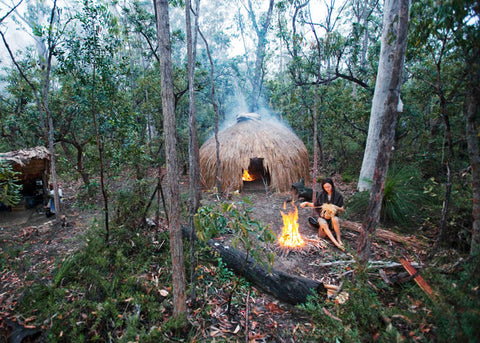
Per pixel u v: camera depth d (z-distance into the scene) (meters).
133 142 4.02
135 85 8.67
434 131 6.24
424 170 6.24
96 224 4.27
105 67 4.14
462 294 1.89
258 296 3.12
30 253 3.92
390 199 4.78
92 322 2.55
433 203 4.79
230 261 3.52
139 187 4.30
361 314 2.29
